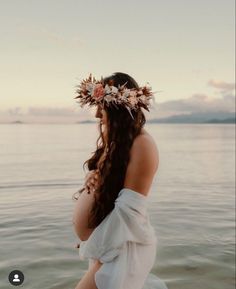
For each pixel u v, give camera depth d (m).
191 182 14.56
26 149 22.67
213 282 5.04
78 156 22.00
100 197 2.81
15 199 8.78
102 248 2.79
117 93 2.78
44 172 14.01
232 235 7.03
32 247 5.66
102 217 2.82
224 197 11.30
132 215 2.75
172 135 80.12
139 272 2.83
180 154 29.50
